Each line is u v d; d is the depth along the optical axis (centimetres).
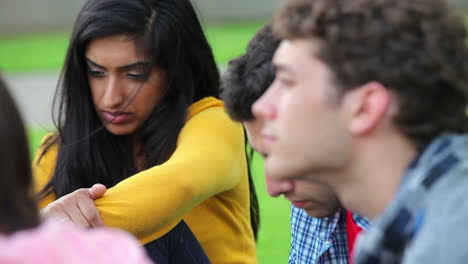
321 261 333
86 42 392
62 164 417
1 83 200
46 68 1788
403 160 216
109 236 194
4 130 195
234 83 286
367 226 316
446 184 201
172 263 376
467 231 192
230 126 400
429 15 212
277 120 221
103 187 345
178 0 408
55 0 2545
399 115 211
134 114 398
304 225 340
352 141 215
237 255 411
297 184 271
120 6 386
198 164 365
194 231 400
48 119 1270
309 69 215
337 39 210
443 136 216
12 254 179
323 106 214
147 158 403
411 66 208
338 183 225
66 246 185
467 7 2438
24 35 2381
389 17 209
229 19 2600
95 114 416
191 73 415
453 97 216
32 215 201
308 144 216
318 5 215
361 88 211
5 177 194
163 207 345
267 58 282
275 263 679
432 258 193
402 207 206
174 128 400
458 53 215
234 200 414
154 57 390
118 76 391
